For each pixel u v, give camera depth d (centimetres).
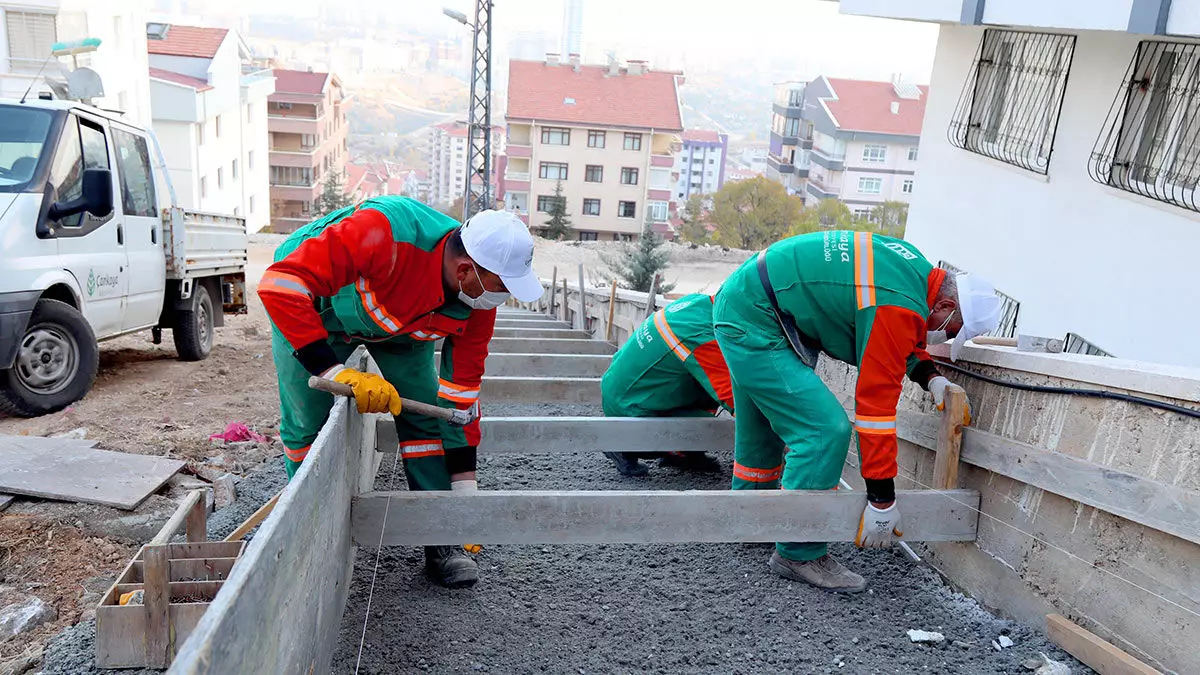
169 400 659
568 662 321
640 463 534
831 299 352
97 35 2422
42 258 590
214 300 928
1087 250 837
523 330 1040
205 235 859
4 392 577
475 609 354
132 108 2753
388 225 310
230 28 3806
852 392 477
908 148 6100
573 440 469
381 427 457
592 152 5319
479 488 492
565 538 344
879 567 416
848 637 347
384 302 323
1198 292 685
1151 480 298
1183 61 729
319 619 262
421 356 367
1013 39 997
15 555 375
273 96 5872
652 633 344
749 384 375
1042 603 347
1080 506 330
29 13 2167
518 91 5347
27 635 325
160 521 411
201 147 3441
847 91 6406
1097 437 321
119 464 453
